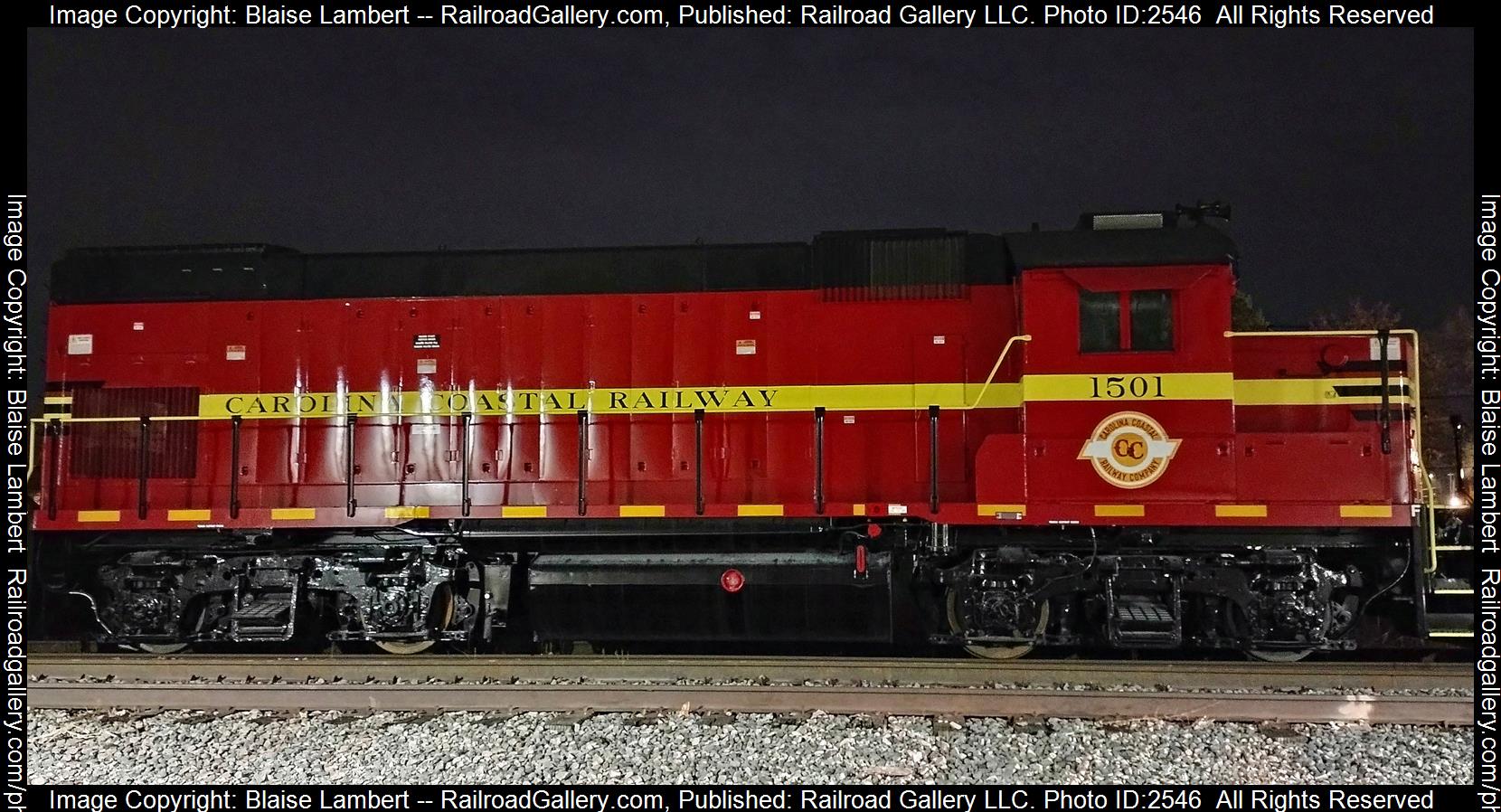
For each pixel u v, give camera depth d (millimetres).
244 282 9414
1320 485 7941
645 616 8883
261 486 9180
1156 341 8094
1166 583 8195
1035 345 8172
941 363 8750
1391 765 6391
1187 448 7996
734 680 8000
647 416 8992
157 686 7824
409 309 9273
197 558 9125
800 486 8812
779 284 9000
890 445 8758
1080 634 8773
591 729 6961
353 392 9211
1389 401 8164
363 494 9102
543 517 8812
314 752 6754
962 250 8852
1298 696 7242
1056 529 8422
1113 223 8609
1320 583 8117
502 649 10141
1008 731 6910
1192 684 7883
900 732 6859
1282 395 8375
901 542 8789
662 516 8695
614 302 9125
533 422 9078
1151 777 6270
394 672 8430
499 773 6398
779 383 8898
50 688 7824
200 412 9273
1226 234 8250
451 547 9148
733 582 8688
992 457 8211
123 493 9281
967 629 8531
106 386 9359
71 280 9531
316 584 9008
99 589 9445
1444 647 9172
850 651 10094
